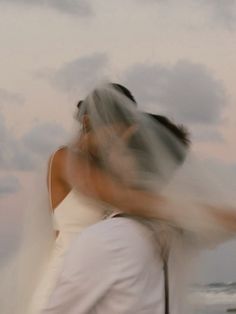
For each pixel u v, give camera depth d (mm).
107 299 1973
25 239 2389
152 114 2305
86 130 2260
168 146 2195
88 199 2178
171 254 2086
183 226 2064
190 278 2141
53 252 2273
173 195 2088
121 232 2014
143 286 1987
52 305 1964
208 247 2125
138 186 2109
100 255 1966
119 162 2135
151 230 2064
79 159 2215
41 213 2379
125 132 2193
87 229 2031
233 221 2092
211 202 2105
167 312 2035
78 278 1949
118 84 2355
